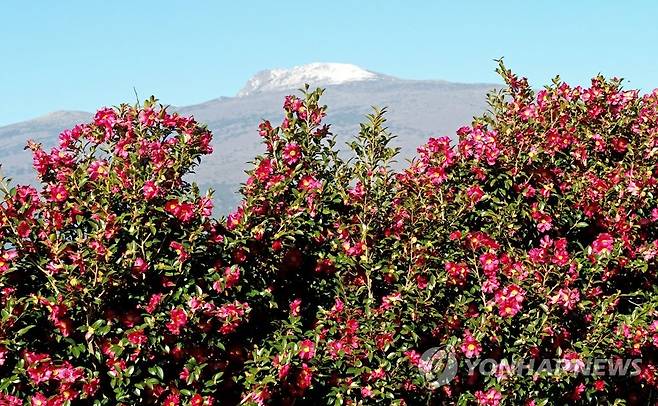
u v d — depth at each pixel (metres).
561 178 6.90
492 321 5.89
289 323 5.96
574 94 7.72
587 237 6.90
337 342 5.79
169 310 5.31
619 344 6.09
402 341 6.00
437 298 6.12
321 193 6.28
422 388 5.97
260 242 5.93
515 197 6.68
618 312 6.73
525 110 7.37
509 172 6.55
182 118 6.22
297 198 6.16
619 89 7.73
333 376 5.80
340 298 6.17
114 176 5.48
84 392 5.02
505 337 6.04
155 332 5.16
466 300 6.04
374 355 5.75
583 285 6.33
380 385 5.72
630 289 6.99
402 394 5.98
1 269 5.07
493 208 6.59
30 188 5.57
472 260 6.11
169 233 5.50
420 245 6.11
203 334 5.42
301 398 5.71
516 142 6.78
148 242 5.34
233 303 5.53
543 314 5.96
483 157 6.58
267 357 5.49
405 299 5.91
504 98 7.47
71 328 5.14
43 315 5.21
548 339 6.09
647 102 7.98
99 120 6.10
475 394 6.07
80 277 5.08
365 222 6.38
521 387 6.04
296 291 6.34
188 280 5.48
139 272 5.21
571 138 7.14
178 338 5.32
